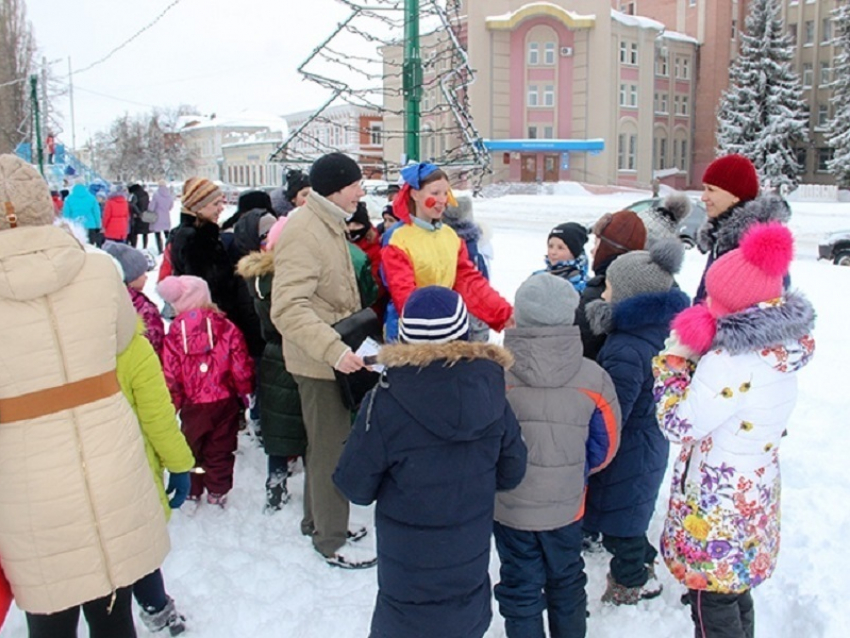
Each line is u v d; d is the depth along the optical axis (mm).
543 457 2553
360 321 3055
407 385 2211
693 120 50031
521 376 2586
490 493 2314
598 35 42188
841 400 5094
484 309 3648
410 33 6262
